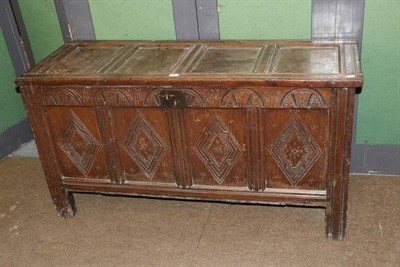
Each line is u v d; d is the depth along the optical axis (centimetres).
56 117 249
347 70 216
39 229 271
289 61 234
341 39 255
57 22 300
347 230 252
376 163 293
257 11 265
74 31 295
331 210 239
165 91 228
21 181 318
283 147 231
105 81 230
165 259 243
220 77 220
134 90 230
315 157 229
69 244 258
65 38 300
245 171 241
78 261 246
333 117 217
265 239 251
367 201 272
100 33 292
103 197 294
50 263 246
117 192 263
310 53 243
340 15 257
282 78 213
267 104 221
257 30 271
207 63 240
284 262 235
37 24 305
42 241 262
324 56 238
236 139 233
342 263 232
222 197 250
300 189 240
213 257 242
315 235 251
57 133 254
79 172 263
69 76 235
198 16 273
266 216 267
